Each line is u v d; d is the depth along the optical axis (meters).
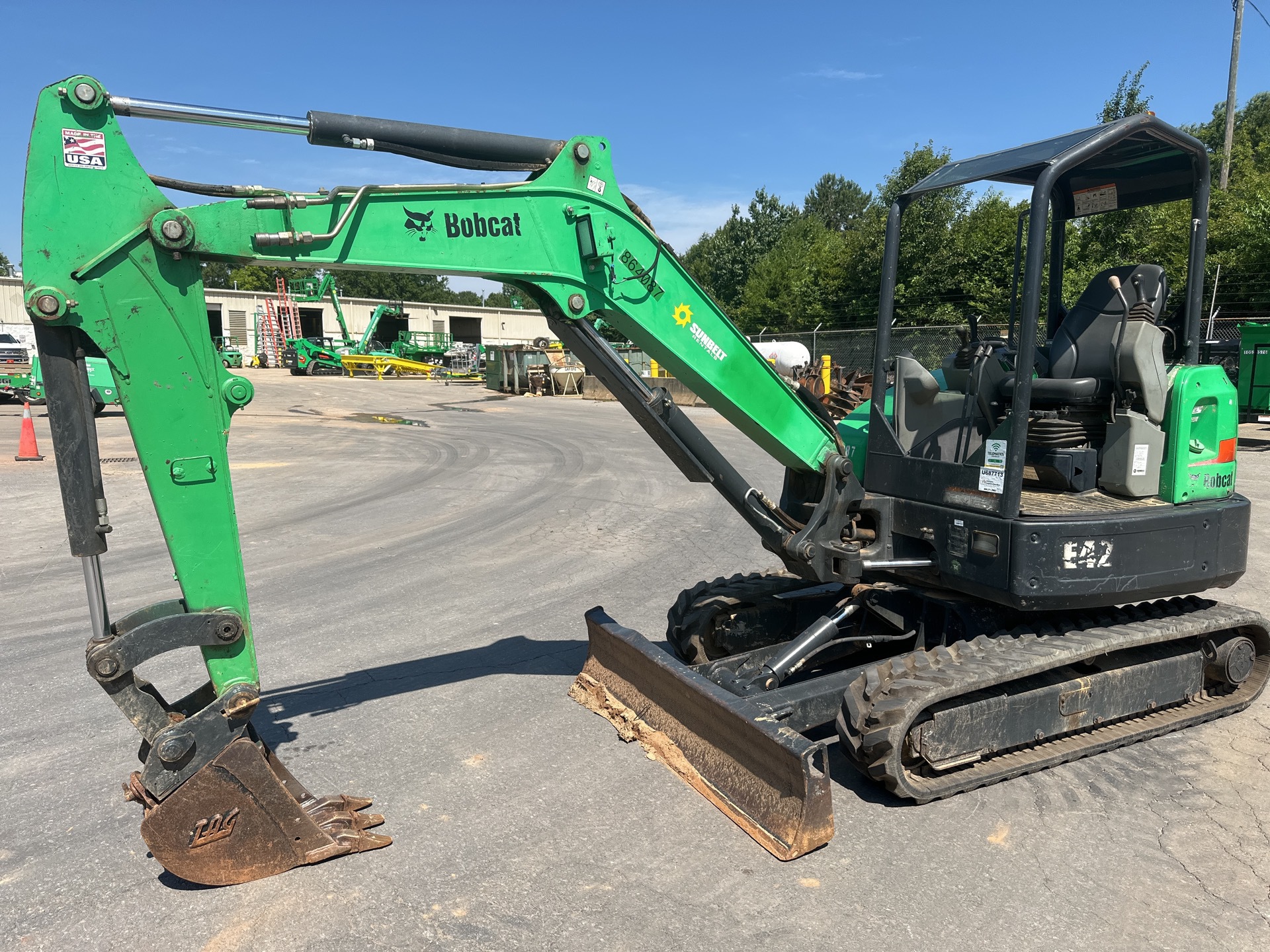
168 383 2.77
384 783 3.78
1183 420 3.96
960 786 3.57
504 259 3.25
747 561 7.74
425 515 10.00
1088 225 5.70
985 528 3.68
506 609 6.38
